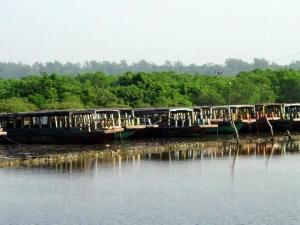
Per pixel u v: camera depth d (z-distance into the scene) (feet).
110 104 415.64
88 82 480.64
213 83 503.61
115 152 248.11
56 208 153.28
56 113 282.15
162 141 296.51
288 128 345.10
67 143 281.33
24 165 217.15
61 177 193.88
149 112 317.42
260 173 200.34
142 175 197.47
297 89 480.64
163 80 484.33
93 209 151.74
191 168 212.02
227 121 323.57
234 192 169.27
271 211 146.72
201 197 163.53
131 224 137.80
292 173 199.62
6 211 151.12
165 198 162.81
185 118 323.98
